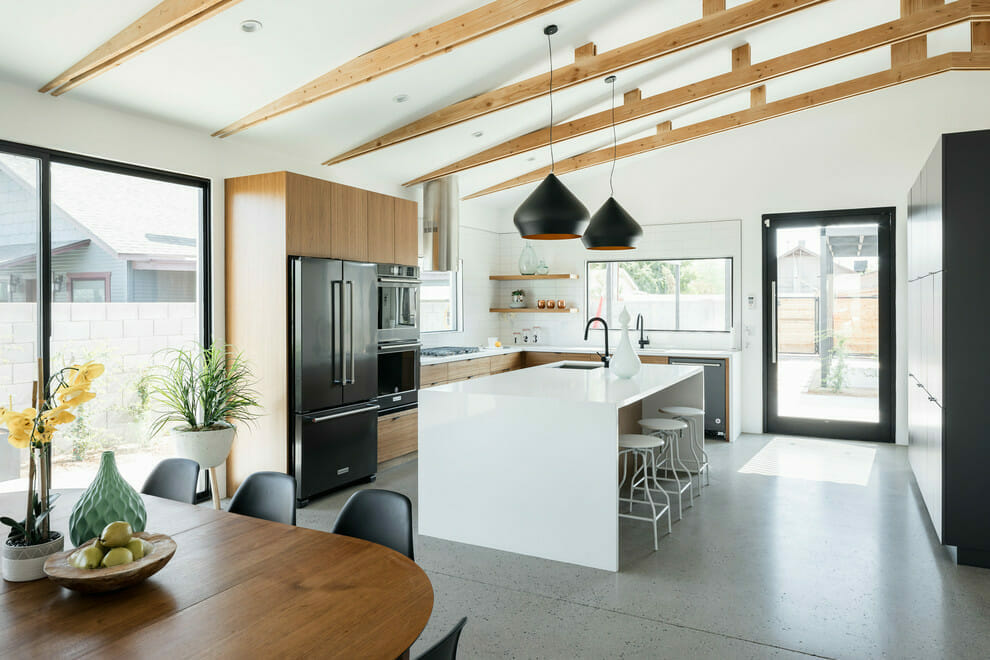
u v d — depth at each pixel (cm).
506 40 402
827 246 666
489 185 722
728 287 705
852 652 251
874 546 365
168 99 391
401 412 559
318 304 455
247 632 138
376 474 523
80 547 168
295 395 445
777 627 272
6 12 286
